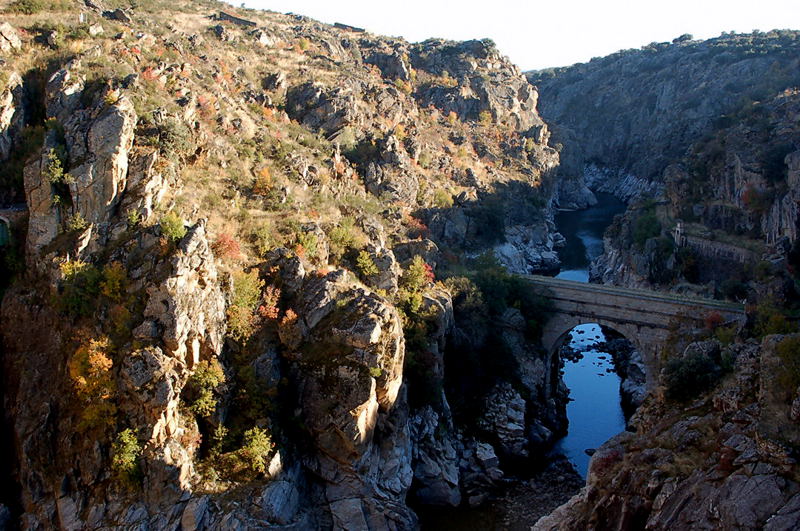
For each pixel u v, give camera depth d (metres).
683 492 47.00
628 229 149.00
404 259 98.81
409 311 82.75
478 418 86.69
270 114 111.88
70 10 107.12
